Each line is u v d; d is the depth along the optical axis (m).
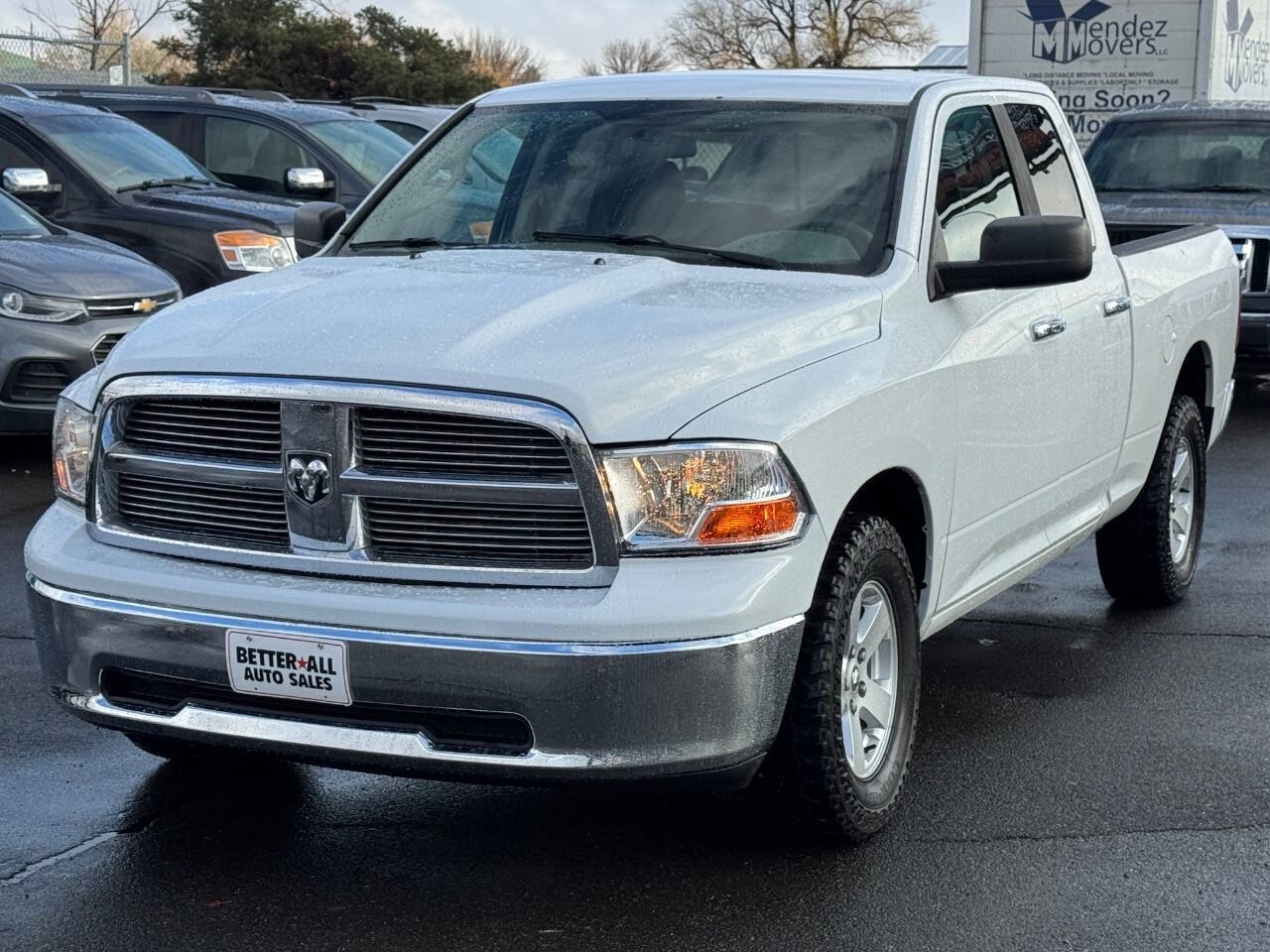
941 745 5.16
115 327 9.43
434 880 4.15
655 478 3.72
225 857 4.28
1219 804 4.68
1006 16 17.45
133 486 4.14
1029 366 5.12
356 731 3.81
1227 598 7.01
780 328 4.14
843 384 4.12
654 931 3.88
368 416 3.82
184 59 42.66
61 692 4.18
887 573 4.34
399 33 43.62
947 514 4.69
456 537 3.79
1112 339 5.80
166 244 11.80
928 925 3.92
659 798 4.66
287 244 11.99
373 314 4.09
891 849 4.34
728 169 5.06
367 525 3.84
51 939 3.81
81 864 4.22
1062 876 4.19
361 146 14.63
